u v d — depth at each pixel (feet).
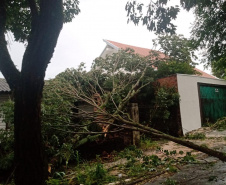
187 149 18.48
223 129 26.25
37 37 7.01
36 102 7.22
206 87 32.81
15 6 14.69
